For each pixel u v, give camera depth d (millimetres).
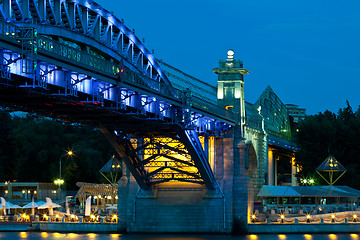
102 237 93750
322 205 118688
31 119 174625
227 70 106250
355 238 93062
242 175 101625
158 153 94688
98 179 167625
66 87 55875
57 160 160375
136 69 79188
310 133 145125
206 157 94812
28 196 144750
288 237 94312
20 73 50844
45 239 91438
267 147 131375
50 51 52625
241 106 105500
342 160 141750
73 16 66875
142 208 100438
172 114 79188
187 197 100500
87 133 179625
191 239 90938
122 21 76438
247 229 99250
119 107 65438
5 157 156875
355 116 175250
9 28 48875
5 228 107812
